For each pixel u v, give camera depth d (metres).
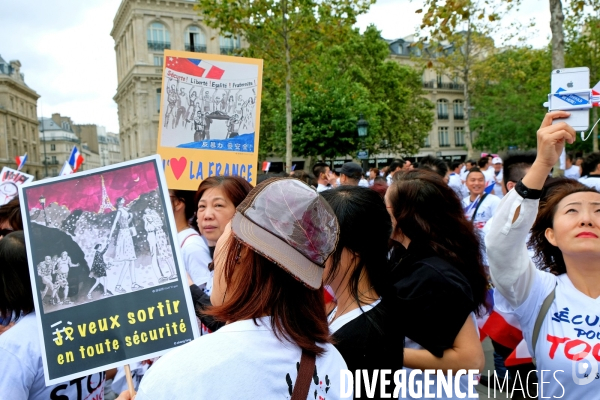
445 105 50.16
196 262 3.09
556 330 2.08
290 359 1.21
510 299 2.18
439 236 2.15
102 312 1.79
